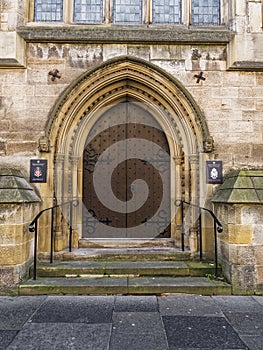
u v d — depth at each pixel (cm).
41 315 401
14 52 573
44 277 521
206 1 648
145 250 602
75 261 571
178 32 594
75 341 338
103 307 427
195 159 594
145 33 593
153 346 329
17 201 482
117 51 598
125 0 643
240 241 486
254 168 587
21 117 587
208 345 331
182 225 610
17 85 591
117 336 349
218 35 592
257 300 456
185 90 586
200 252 568
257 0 600
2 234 483
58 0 640
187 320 389
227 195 506
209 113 595
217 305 436
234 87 599
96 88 600
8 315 401
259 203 486
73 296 469
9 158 582
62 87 593
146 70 595
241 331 361
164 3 647
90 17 639
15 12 586
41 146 570
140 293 477
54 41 593
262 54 592
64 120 592
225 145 590
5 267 479
